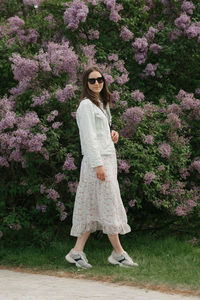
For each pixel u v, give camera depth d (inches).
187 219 220.4
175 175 217.8
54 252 190.7
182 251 190.2
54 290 133.0
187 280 143.7
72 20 221.8
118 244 166.2
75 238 212.8
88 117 158.9
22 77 202.7
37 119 187.5
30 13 261.3
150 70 229.0
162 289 134.9
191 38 232.2
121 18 234.2
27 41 237.5
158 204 200.5
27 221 203.9
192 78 245.8
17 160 193.9
